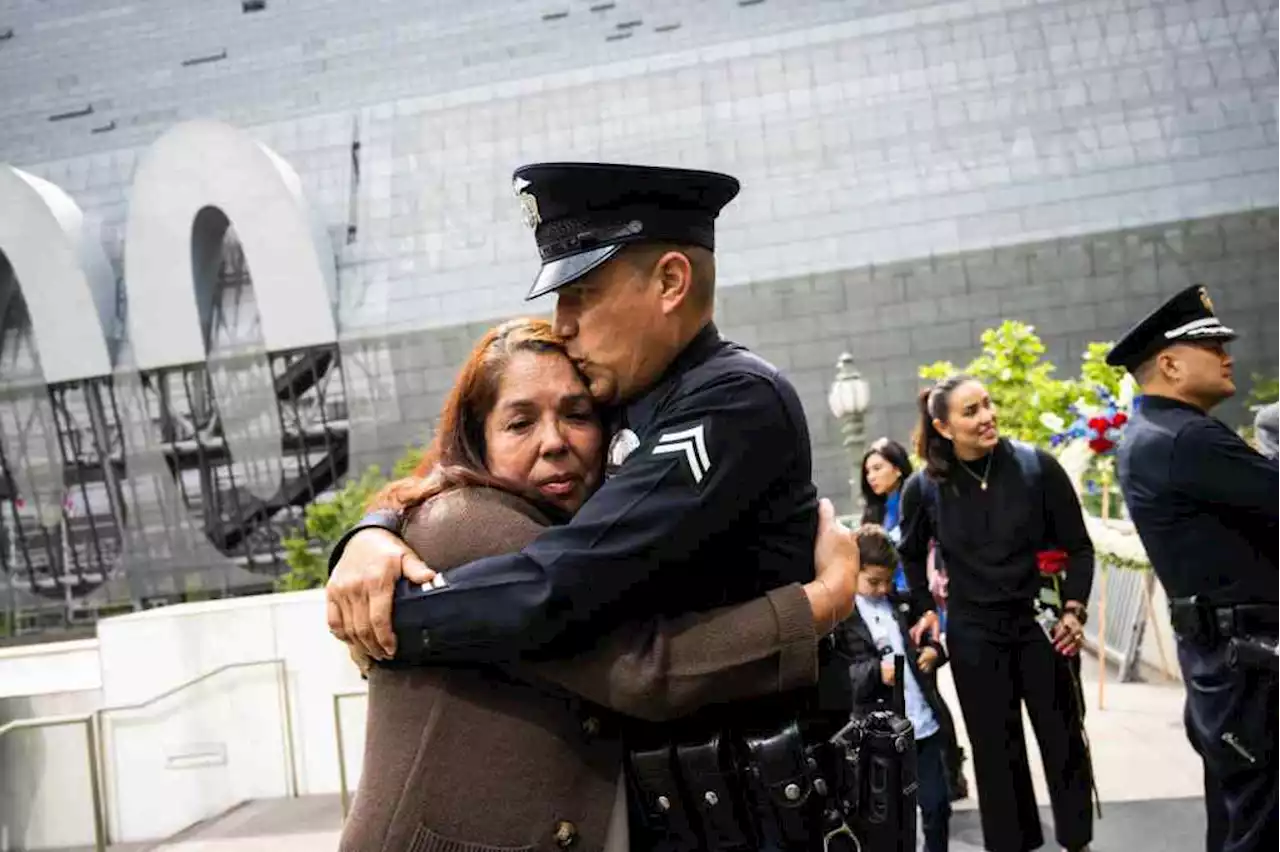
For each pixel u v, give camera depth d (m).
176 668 5.80
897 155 11.91
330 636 5.76
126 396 11.91
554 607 1.22
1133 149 11.52
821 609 1.36
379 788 1.30
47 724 4.52
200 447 11.97
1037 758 5.34
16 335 11.95
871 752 1.43
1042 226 11.60
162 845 5.03
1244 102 11.43
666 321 1.37
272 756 5.72
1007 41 11.84
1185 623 2.79
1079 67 11.68
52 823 4.97
